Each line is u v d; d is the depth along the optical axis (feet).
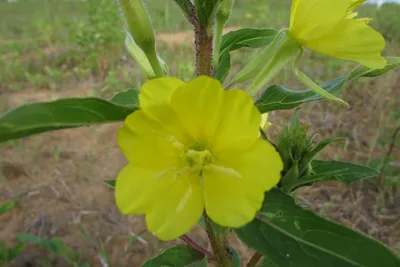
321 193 0.96
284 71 1.37
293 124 0.36
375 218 0.90
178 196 0.29
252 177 0.28
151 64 0.36
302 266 0.27
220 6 0.37
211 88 0.28
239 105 0.28
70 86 1.41
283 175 0.35
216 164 0.30
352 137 1.10
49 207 0.91
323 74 1.40
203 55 0.35
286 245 0.28
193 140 0.30
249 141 0.28
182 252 0.40
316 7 0.33
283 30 0.35
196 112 0.29
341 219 0.89
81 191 0.95
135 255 0.81
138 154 0.29
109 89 1.34
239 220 0.27
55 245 0.75
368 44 0.33
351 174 0.36
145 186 0.29
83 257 0.80
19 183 0.97
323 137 1.10
